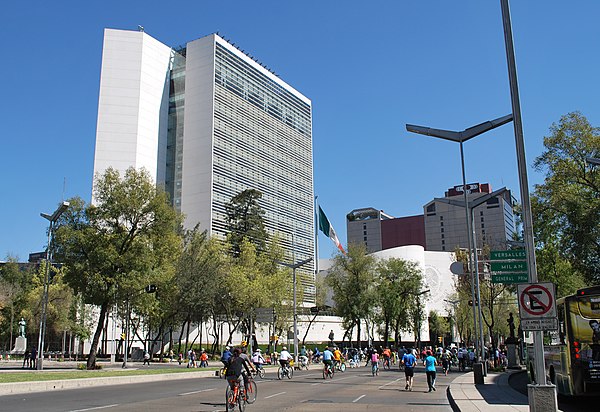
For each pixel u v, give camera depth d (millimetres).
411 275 75625
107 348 75312
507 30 13016
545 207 37875
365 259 70250
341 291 69688
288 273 65250
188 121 96375
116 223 40625
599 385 16625
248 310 57438
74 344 76875
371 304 68688
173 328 64750
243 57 106562
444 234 185500
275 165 112625
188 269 54875
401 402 18641
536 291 11648
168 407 16031
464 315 84562
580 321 17188
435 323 105938
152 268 41688
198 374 34750
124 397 19312
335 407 16703
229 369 14820
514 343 45531
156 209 41000
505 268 23047
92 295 39969
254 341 56812
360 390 23953
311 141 131500
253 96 108375
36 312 66000
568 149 37094
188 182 93375
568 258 36375
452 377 36062
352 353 58750
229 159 97250
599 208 33625
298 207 119625
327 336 96000
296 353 48719
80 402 17281
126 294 40281
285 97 121438
